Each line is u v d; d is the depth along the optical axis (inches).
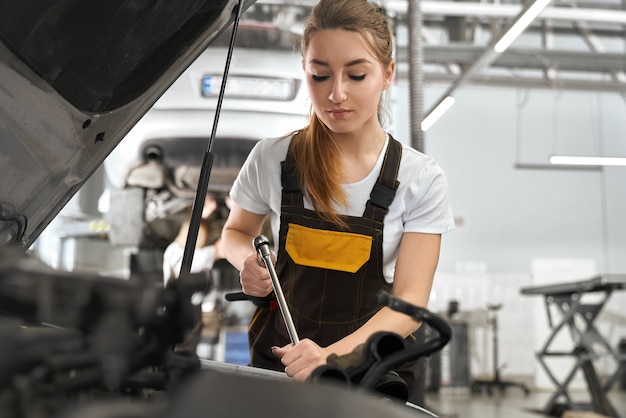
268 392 14.2
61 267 17.0
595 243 375.2
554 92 381.1
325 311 48.7
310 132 49.4
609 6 349.7
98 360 15.6
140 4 32.0
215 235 102.7
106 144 39.9
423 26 313.1
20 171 35.2
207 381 14.6
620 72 354.6
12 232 37.2
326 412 13.8
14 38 29.4
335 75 43.6
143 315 15.9
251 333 52.3
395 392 27.7
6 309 16.1
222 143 103.3
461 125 375.6
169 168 102.5
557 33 355.6
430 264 48.6
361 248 48.2
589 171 379.2
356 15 43.6
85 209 109.3
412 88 144.7
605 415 219.3
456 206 370.3
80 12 30.4
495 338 316.2
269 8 121.8
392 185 48.8
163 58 36.7
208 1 35.2
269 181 51.7
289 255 49.1
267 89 104.2
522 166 360.8
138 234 103.1
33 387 15.2
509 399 287.4
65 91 33.9
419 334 77.1
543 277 339.3
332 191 48.2
